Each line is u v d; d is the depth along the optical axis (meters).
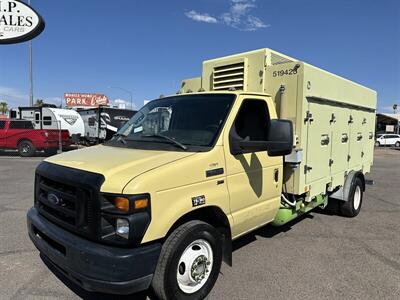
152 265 3.06
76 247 3.02
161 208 3.11
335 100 5.84
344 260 4.80
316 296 3.80
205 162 3.55
